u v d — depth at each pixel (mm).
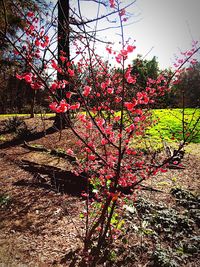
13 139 15641
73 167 9445
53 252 5777
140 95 3996
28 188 8891
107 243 5871
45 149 13000
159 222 6875
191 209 7598
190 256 5711
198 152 12875
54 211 7445
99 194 6758
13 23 12812
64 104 3270
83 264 5406
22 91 27734
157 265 5426
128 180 5242
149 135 14906
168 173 10414
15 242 6027
